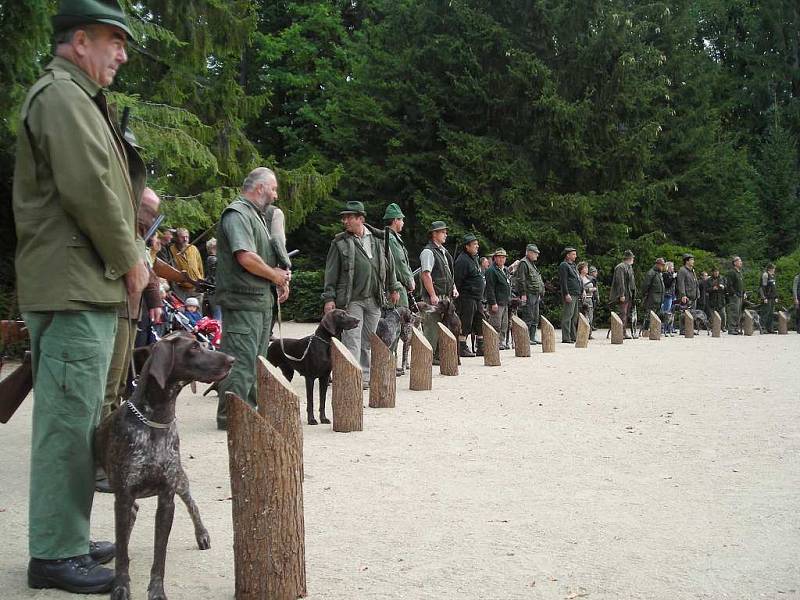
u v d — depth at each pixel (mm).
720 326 24062
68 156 3791
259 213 8062
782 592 3973
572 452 7188
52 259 3889
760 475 6332
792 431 8141
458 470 6508
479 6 32125
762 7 48219
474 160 29766
